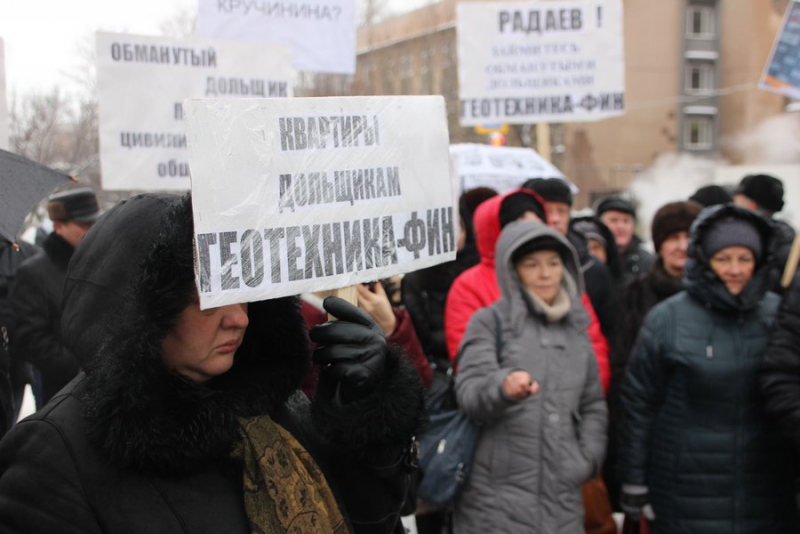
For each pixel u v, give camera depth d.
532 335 3.08
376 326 1.56
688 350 3.15
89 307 1.49
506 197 3.56
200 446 1.34
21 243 5.18
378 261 1.59
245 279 1.37
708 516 3.14
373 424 1.54
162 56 4.50
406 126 1.66
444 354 3.79
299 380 1.58
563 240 3.13
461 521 3.12
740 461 3.12
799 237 3.83
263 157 1.40
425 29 37.06
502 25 6.00
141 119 4.48
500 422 3.03
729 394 3.12
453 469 3.06
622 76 6.02
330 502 1.54
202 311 1.39
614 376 4.06
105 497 1.31
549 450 2.99
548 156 6.91
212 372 1.43
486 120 6.07
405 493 1.72
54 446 1.32
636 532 3.60
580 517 3.04
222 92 4.62
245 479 1.42
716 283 3.13
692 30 34.38
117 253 1.49
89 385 1.36
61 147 17.28
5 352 2.49
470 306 3.52
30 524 1.29
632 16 34.34
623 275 5.09
